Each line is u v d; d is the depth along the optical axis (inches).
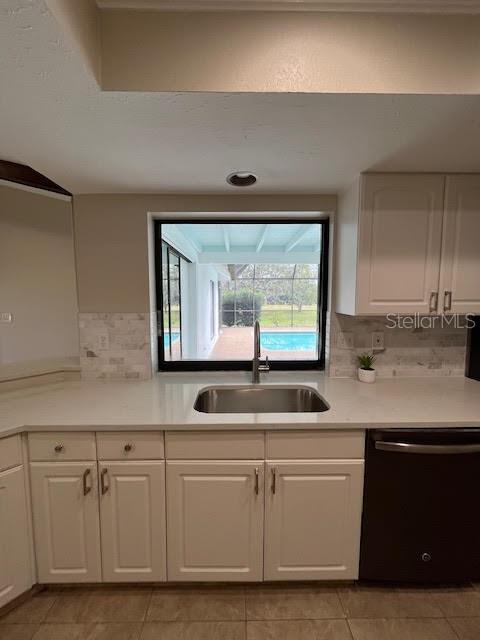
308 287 96.4
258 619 53.7
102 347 77.5
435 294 64.8
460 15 37.6
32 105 39.8
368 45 37.5
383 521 56.1
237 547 56.2
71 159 56.1
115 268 76.1
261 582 59.1
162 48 36.8
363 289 64.4
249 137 48.6
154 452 54.1
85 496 54.6
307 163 58.2
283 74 37.4
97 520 55.2
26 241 82.8
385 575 57.2
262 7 36.7
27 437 53.4
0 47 30.1
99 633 51.6
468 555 57.0
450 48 37.8
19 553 53.7
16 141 49.4
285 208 75.3
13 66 32.6
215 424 52.9
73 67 32.9
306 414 56.6
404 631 52.2
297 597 57.4
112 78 36.7
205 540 55.9
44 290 83.5
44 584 57.6
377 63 37.6
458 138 49.3
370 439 54.6
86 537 55.5
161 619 53.6
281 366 86.0
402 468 55.0
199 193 74.0
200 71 37.1
